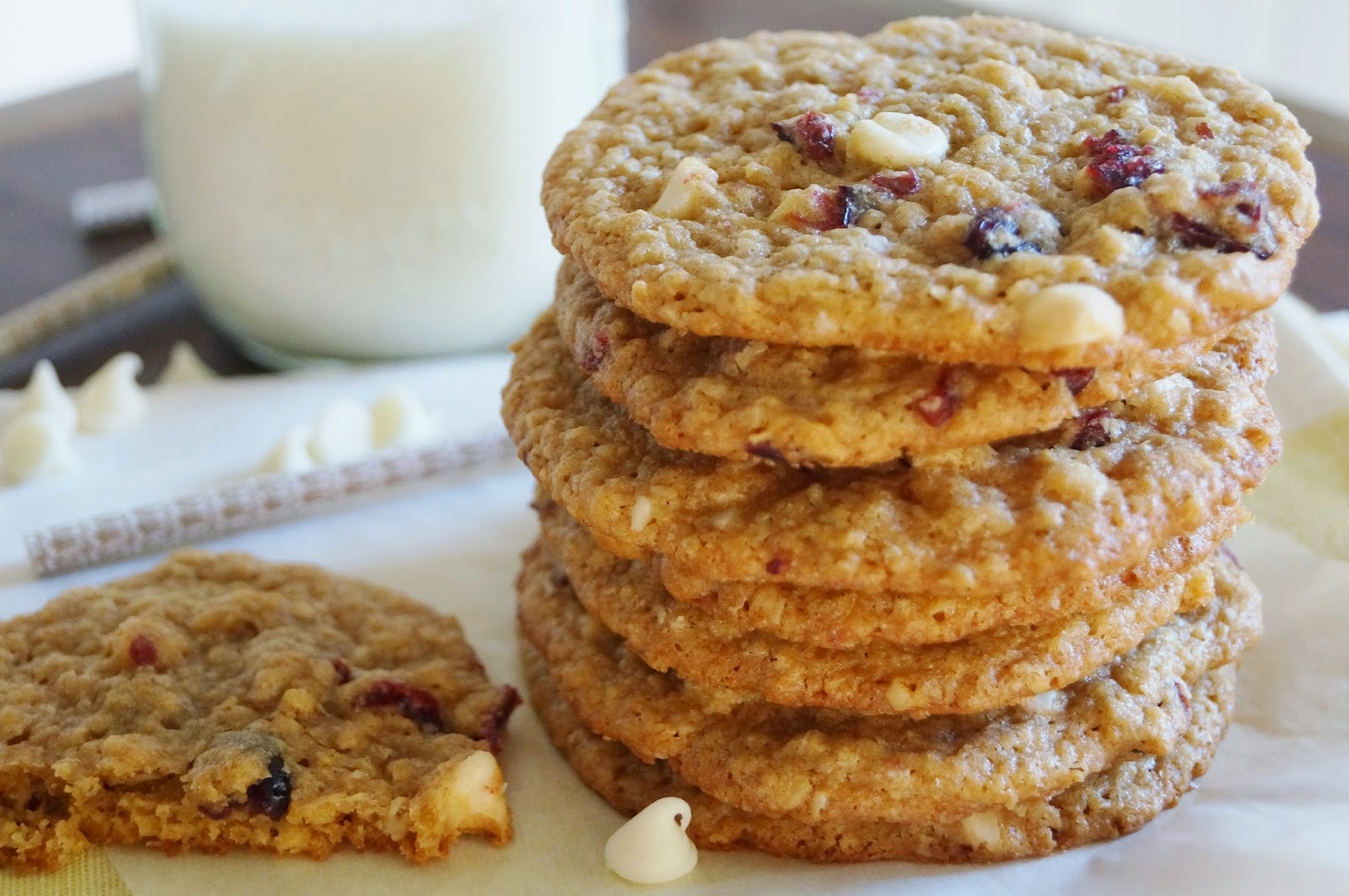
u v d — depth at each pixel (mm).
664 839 297
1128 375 279
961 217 284
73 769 301
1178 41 575
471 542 365
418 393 406
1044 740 295
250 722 310
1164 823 302
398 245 399
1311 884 285
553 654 317
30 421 382
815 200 289
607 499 291
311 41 380
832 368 282
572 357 318
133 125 529
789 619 286
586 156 310
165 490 379
